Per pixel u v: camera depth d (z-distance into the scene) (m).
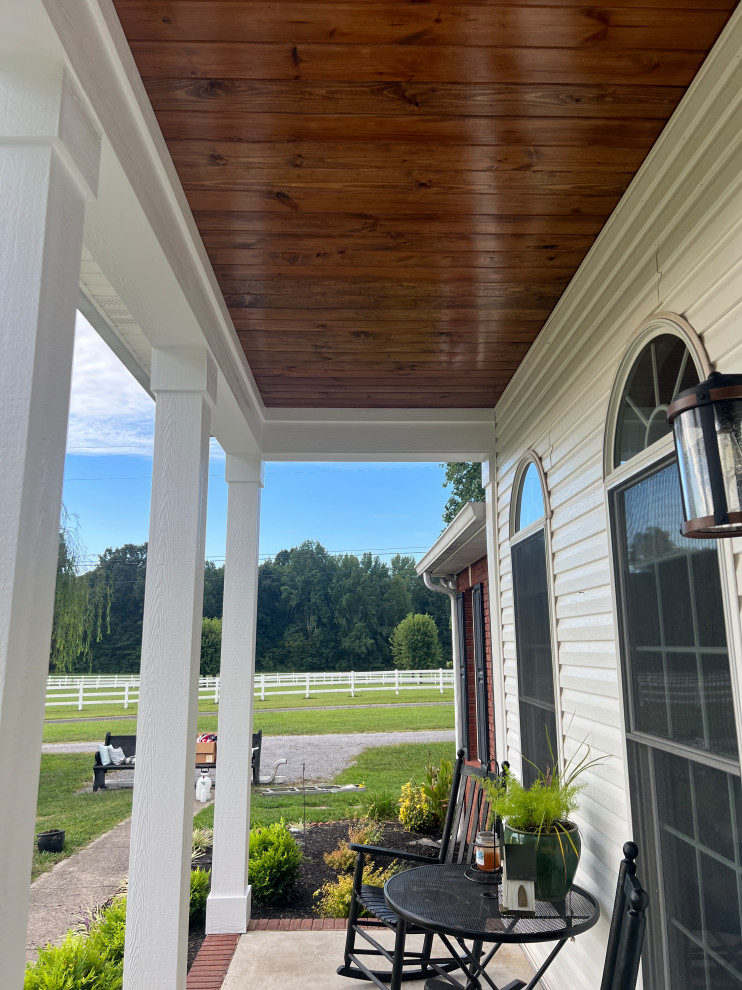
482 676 7.86
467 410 4.73
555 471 3.31
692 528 1.21
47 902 5.82
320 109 2.02
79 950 3.37
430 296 3.19
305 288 3.10
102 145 1.62
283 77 1.89
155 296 2.38
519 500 4.16
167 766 2.43
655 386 2.24
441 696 23.58
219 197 2.42
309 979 3.48
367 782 10.59
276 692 23.12
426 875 2.98
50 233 1.35
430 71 1.88
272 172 2.29
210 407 2.85
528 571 3.85
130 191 1.79
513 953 3.80
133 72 1.79
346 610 33.47
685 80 1.93
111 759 10.32
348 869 5.54
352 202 2.47
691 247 1.96
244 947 3.89
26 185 1.34
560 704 3.21
